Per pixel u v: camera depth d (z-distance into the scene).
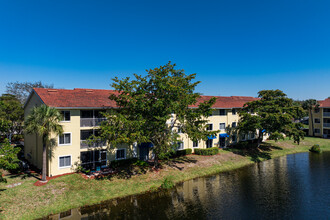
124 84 24.06
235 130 45.34
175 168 29.62
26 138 33.84
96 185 22.88
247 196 22.03
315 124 59.41
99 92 32.31
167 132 27.61
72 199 19.94
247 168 32.22
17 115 42.31
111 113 25.72
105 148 28.20
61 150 25.12
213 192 22.98
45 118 21.19
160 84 22.98
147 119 24.66
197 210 18.97
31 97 30.17
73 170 26.05
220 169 31.00
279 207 19.70
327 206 19.89
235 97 52.31
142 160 32.06
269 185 25.16
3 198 18.91
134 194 22.06
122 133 22.62
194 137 27.44
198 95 26.59
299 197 21.83
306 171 30.64
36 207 18.14
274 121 35.44
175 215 18.06
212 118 41.12
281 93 38.66
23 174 25.36
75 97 27.78
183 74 26.34
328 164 34.34
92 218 17.30
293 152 43.00
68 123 25.56
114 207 19.28
